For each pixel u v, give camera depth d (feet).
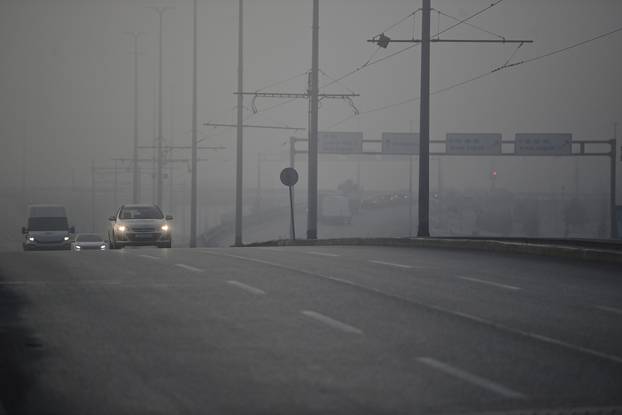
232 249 165.89
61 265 121.08
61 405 43.93
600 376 50.98
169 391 46.85
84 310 75.87
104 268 115.55
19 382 48.88
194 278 101.19
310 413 42.63
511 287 91.97
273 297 83.82
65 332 64.85
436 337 62.80
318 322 69.00
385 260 128.67
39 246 303.27
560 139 414.41
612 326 67.77
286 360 54.80
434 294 86.17
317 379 49.67
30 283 96.73
